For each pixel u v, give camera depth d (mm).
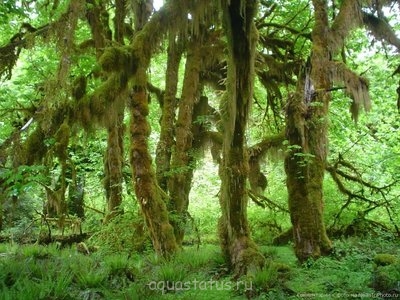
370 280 6758
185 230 12359
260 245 14328
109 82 8930
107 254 10492
